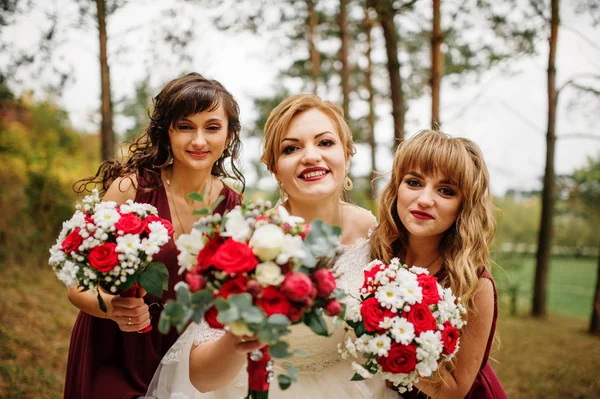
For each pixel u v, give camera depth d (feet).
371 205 25.43
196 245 4.89
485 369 8.20
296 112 6.88
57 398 13.93
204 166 8.28
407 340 5.44
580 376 19.33
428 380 6.27
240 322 4.38
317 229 4.88
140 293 6.68
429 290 5.85
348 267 7.23
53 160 31.81
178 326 4.41
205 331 6.15
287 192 7.00
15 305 20.56
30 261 25.86
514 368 20.30
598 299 27.48
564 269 57.98
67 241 6.08
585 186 33.78
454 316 5.96
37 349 17.15
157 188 8.50
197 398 6.75
